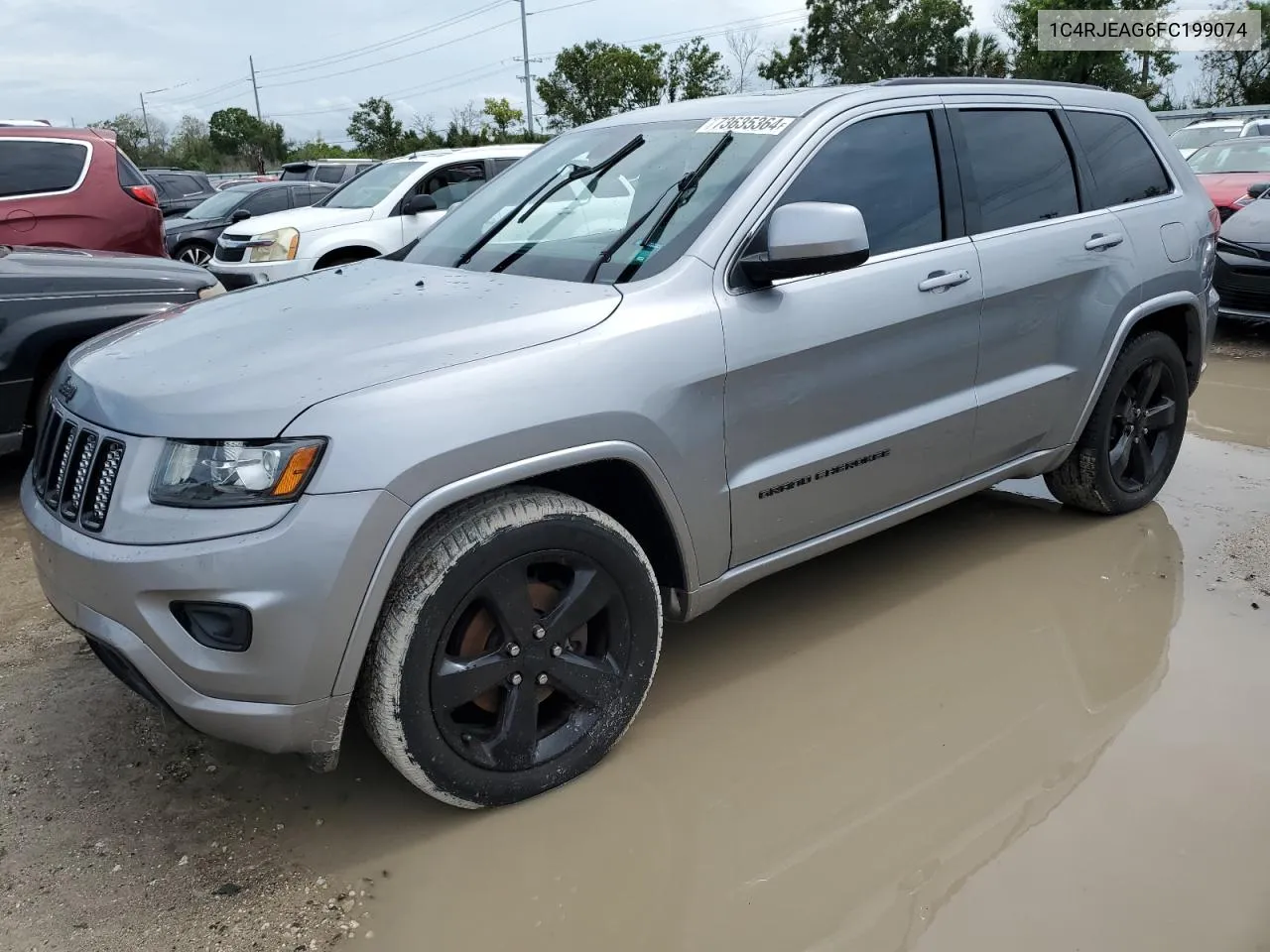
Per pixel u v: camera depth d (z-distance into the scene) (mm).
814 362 2846
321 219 9156
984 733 2801
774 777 2631
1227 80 40625
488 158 10148
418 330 2395
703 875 2287
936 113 3352
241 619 2051
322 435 2068
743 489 2750
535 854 2361
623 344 2473
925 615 3490
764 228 2807
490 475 2230
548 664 2447
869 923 2121
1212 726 2781
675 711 2943
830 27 42625
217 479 2068
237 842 2412
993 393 3422
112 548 2115
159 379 2289
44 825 2469
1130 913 2113
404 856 2359
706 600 2820
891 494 3209
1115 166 3980
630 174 3143
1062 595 3604
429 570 2199
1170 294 4016
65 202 7344
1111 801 2475
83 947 2082
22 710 2975
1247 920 2084
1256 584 3631
